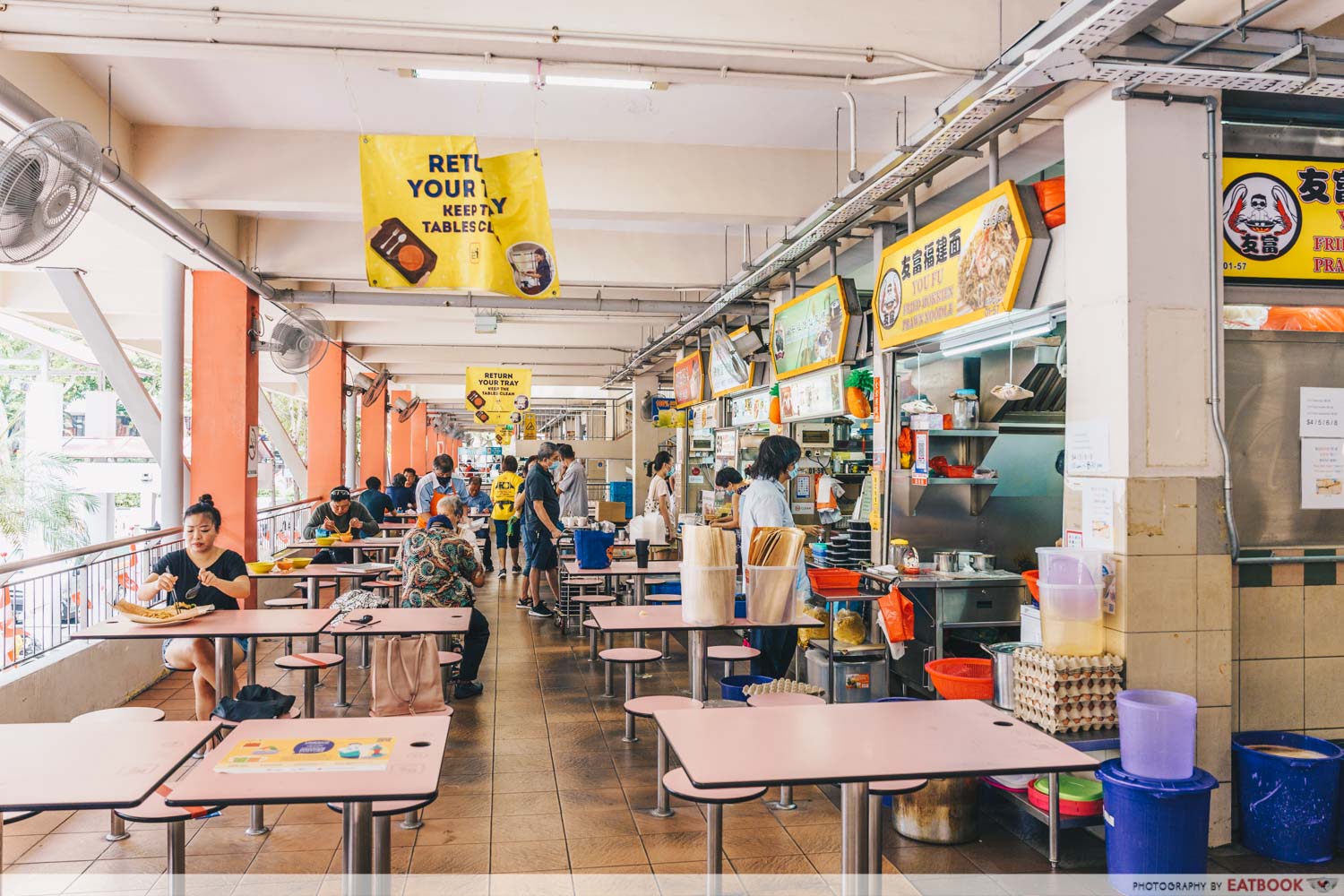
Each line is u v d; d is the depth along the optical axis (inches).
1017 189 170.6
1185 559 149.3
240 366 341.7
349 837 92.3
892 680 245.4
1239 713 156.5
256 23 144.2
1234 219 156.7
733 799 116.1
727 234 361.4
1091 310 155.8
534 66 160.6
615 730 215.6
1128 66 134.2
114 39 149.6
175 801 79.2
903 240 219.1
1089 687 147.0
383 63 157.6
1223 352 152.9
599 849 148.6
